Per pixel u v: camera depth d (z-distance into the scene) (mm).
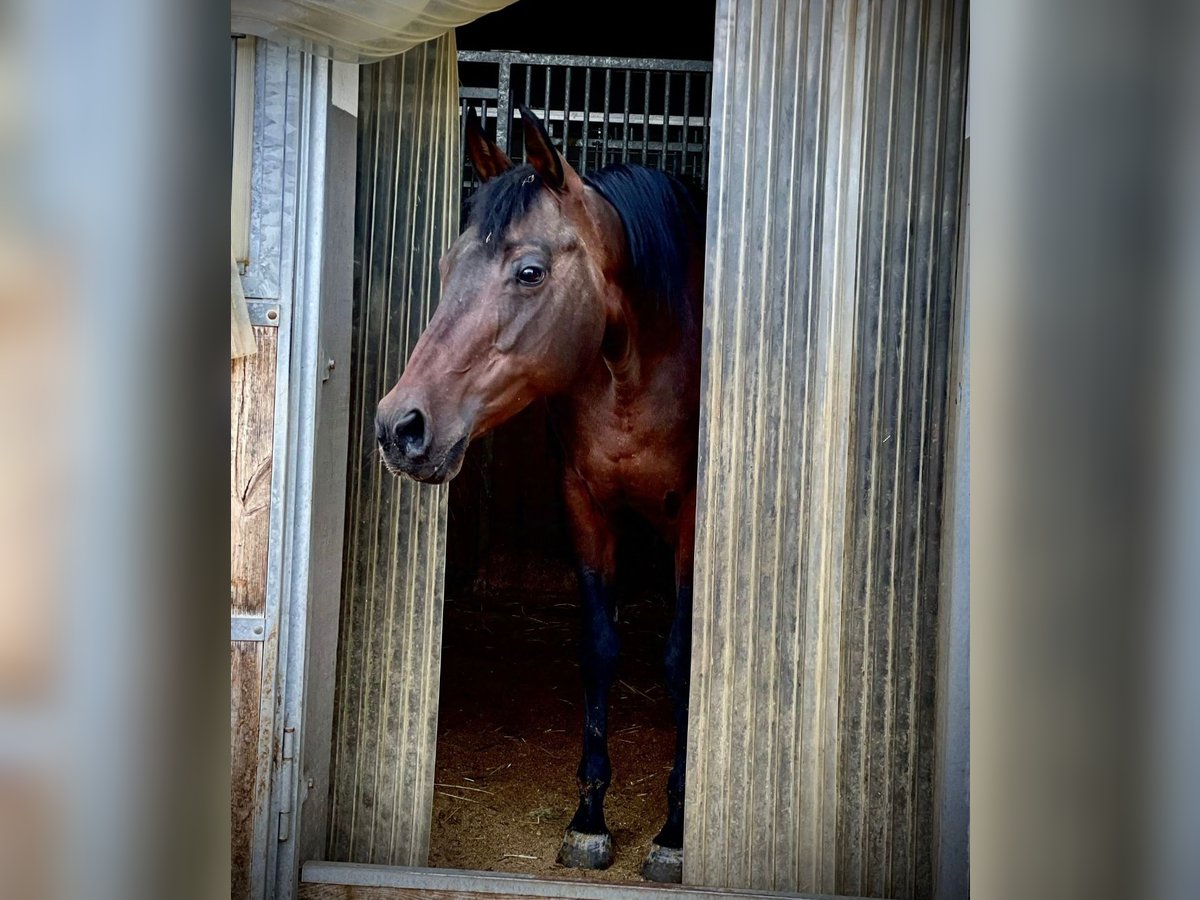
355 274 2713
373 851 2760
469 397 2479
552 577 6027
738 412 2508
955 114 2477
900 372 2508
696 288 3002
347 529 2723
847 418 2510
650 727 4172
